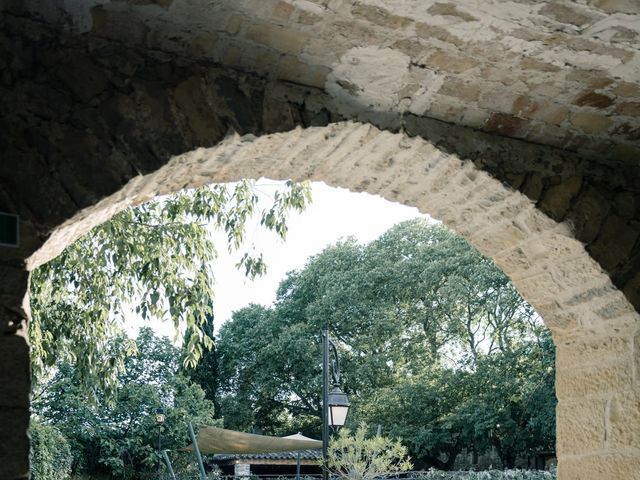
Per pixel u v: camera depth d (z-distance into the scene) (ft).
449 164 10.25
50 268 19.63
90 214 7.86
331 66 8.95
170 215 20.38
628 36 8.55
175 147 8.17
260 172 9.90
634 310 10.48
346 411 28.35
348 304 83.41
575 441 11.30
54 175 7.53
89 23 7.96
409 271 80.12
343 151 9.95
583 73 9.29
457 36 8.63
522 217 10.74
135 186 8.21
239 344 91.66
